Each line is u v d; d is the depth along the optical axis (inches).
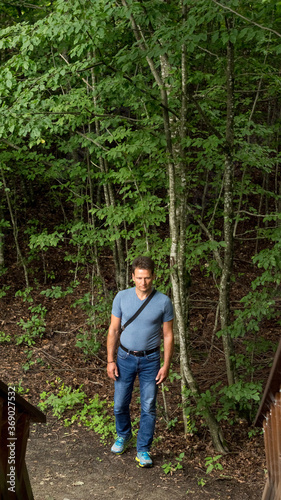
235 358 201.8
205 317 318.3
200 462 174.4
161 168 213.8
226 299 199.3
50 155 278.5
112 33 203.0
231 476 165.3
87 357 274.7
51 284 355.6
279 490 45.6
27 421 69.1
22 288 349.7
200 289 345.7
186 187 209.3
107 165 266.7
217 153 228.8
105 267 367.9
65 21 174.4
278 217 218.1
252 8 184.2
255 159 228.5
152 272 157.9
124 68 181.9
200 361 274.2
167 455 178.1
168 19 176.1
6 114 187.5
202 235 390.6
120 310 165.3
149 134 195.0
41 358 272.1
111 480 159.5
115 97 225.1
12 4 306.5
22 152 292.5
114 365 167.8
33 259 360.5
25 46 179.2
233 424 205.5
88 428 199.3
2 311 320.8
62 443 185.8
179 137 200.8
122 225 384.8
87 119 218.4
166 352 163.9
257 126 240.1
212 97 237.5
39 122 189.6
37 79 192.7
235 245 406.6
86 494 150.1
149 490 154.3
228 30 159.2
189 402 189.5
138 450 169.0
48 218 424.2
